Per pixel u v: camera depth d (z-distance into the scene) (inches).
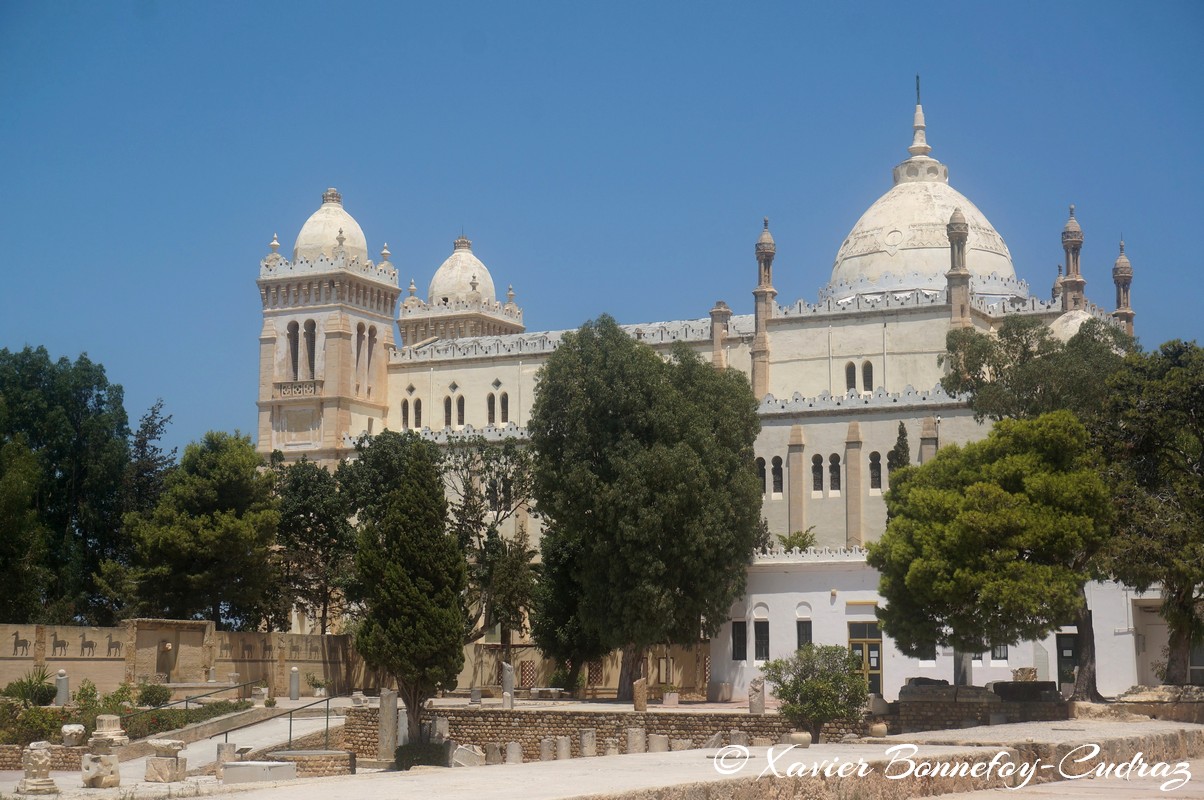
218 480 3841.0
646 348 3762.3
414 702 2824.8
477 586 3978.8
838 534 4411.9
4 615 3705.7
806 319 4849.9
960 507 2615.7
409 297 6392.7
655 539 3403.1
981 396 3676.2
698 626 3528.5
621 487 3422.7
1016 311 4798.2
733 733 2454.5
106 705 2874.0
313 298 5334.6
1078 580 2524.6
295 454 5265.8
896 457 4330.7
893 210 5137.8
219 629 3895.2
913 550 2699.3
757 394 4842.5
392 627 2805.1
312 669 3786.9
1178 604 2605.8
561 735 2770.7
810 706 2488.9
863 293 4980.3
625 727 2689.5
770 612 3484.3
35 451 4276.6
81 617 4153.5
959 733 1615.4
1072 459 2672.2
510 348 5310.0
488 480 4153.5
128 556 4404.5
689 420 3604.8
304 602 4234.7
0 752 2559.1
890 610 2792.8
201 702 3223.4
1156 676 3255.4
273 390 5324.8
